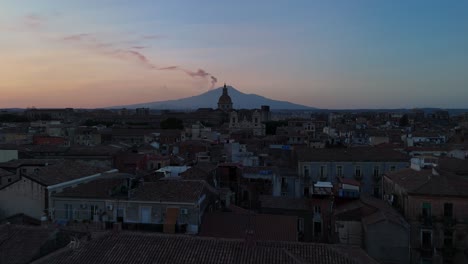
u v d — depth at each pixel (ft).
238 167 238.48
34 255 100.12
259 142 454.81
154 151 367.25
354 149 269.03
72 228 125.70
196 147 382.63
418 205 160.66
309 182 248.32
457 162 229.66
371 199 184.34
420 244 158.81
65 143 424.46
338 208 175.32
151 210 143.02
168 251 95.25
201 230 139.64
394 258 144.05
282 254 93.76
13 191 158.40
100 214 146.61
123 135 545.85
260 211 185.06
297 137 510.17
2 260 98.43
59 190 160.86
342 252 98.58
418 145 387.14
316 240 177.99
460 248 154.61
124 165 288.71
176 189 149.48
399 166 248.32
